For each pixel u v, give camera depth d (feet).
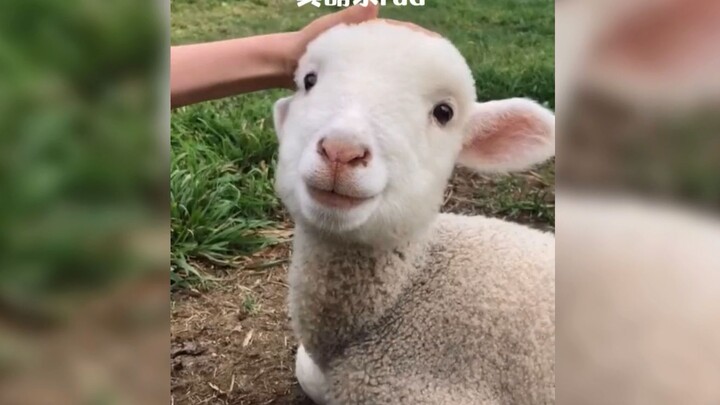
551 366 3.65
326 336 4.02
